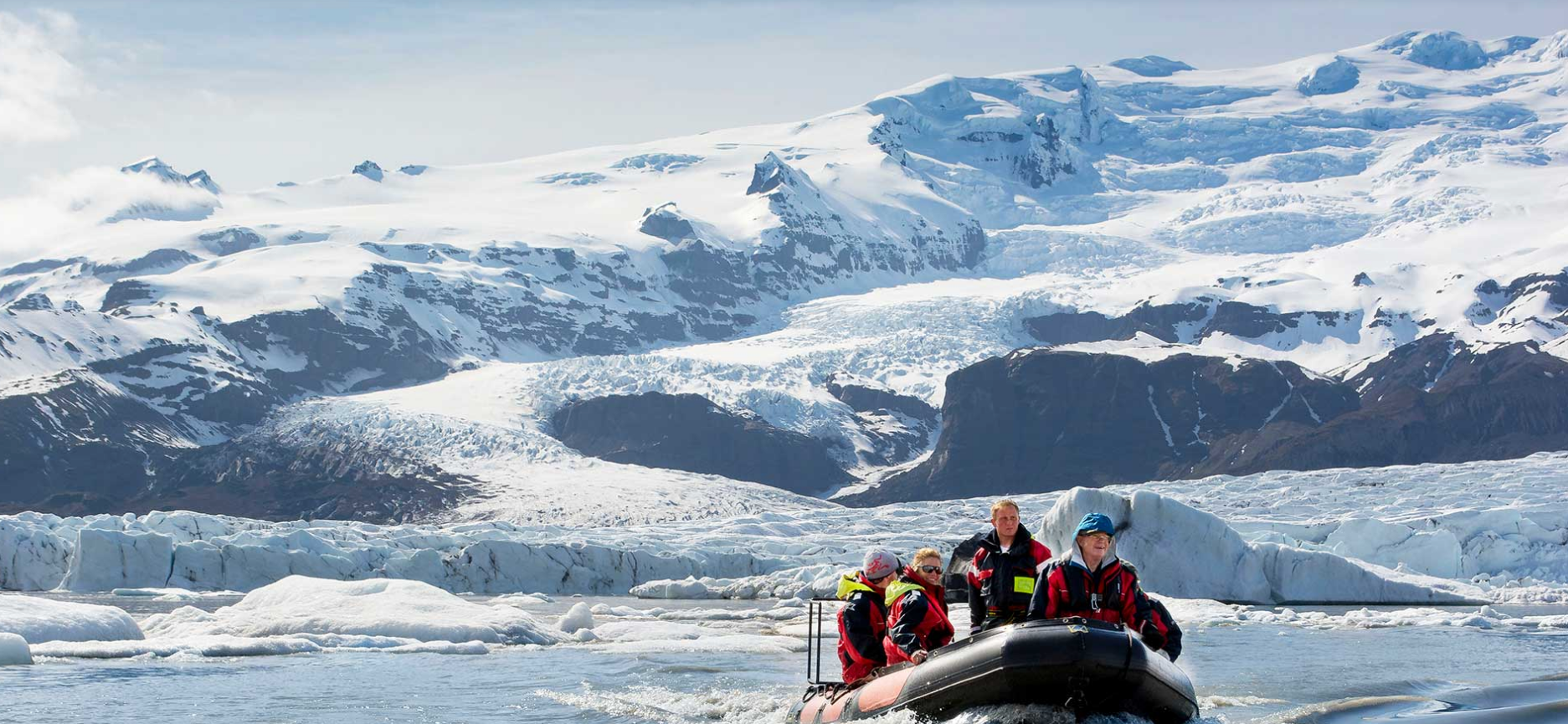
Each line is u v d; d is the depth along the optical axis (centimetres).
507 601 5112
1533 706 1725
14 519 7425
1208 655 2670
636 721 1769
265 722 1739
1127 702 1285
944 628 1441
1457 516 5988
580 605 3123
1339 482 9506
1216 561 4731
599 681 2167
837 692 1521
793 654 2641
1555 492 7781
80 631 2552
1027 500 9512
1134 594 1350
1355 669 2384
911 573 1441
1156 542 4703
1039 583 1337
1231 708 1855
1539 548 5825
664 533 8544
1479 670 2350
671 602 5238
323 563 5925
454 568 6075
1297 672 2331
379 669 2302
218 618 2906
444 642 2648
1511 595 4984
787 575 5803
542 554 6128
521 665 2402
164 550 5775
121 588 5650
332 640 2638
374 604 2944
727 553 6562
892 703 1369
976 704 1300
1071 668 1252
